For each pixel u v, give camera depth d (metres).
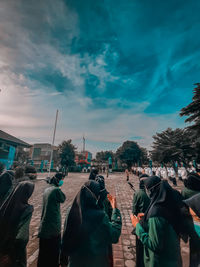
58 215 2.32
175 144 23.23
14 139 29.44
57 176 2.61
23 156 43.19
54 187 2.49
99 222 1.22
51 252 2.13
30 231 4.11
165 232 1.26
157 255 1.29
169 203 1.40
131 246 3.40
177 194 1.57
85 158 39.81
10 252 1.62
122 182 15.78
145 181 1.66
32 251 3.16
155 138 26.58
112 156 62.75
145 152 47.09
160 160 24.80
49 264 2.08
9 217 1.69
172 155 22.73
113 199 1.69
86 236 1.15
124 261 2.86
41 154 46.50
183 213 1.38
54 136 20.77
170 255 1.24
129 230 4.25
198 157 20.86
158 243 1.23
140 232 1.48
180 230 1.33
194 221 1.40
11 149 20.17
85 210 1.26
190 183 2.16
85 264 1.11
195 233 1.39
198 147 19.28
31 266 2.67
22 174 2.50
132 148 42.94
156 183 1.56
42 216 2.29
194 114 14.54
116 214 1.53
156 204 1.43
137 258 2.11
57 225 2.24
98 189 1.40
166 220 1.29
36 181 14.60
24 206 1.82
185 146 22.02
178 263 1.26
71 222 1.22
